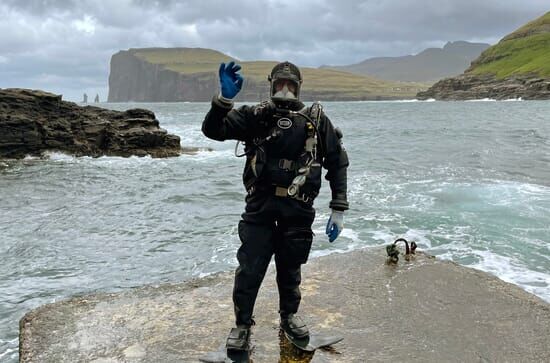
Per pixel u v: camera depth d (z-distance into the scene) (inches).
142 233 421.1
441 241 371.9
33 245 385.7
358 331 157.9
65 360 142.9
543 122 1668.3
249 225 132.4
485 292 186.7
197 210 506.6
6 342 237.0
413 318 166.7
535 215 430.0
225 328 159.9
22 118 965.2
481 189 543.2
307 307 174.6
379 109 3622.0
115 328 161.0
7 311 271.6
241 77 119.3
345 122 2069.4
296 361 140.3
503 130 1387.8
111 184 679.7
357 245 366.3
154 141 1043.3
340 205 132.4
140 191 622.2
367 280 197.6
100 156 1008.9
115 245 387.5
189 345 149.6
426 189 559.5
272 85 129.1
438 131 1454.2
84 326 162.6
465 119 2052.2
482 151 895.1
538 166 706.8
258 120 126.4
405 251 234.1
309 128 125.6
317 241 375.6
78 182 698.8
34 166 871.7
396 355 144.5
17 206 531.8
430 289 189.0
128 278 320.2
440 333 157.2
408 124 1852.9
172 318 167.6
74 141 1005.2
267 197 128.6
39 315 170.1
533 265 317.7
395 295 184.1
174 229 432.5
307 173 125.6
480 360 142.6
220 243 389.4
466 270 207.8
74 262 349.1
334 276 202.1
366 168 750.5
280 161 126.1
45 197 584.7
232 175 758.5
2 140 949.2
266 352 144.9
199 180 708.0
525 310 172.7
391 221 429.4
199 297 184.7
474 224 411.2
